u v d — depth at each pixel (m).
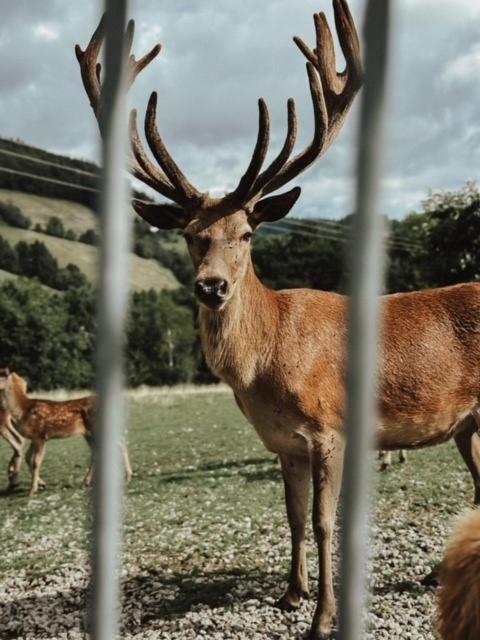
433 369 6.12
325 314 6.07
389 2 1.31
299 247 55.91
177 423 20.94
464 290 6.43
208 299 5.29
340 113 6.07
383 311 6.31
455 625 2.82
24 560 8.73
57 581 7.79
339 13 5.77
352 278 1.37
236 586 6.89
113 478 1.63
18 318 45.16
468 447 6.77
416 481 10.51
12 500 13.68
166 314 47.91
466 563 2.84
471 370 6.25
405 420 6.14
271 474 12.52
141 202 6.08
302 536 6.22
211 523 9.41
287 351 5.82
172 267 90.31
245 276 5.74
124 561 8.03
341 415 5.89
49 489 14.43
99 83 5.52
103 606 1.66
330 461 5.80
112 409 1.60
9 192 109.62
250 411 5.98
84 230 100.50
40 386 45.75
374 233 1.35
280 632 5.75
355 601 1.48
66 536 9.91
